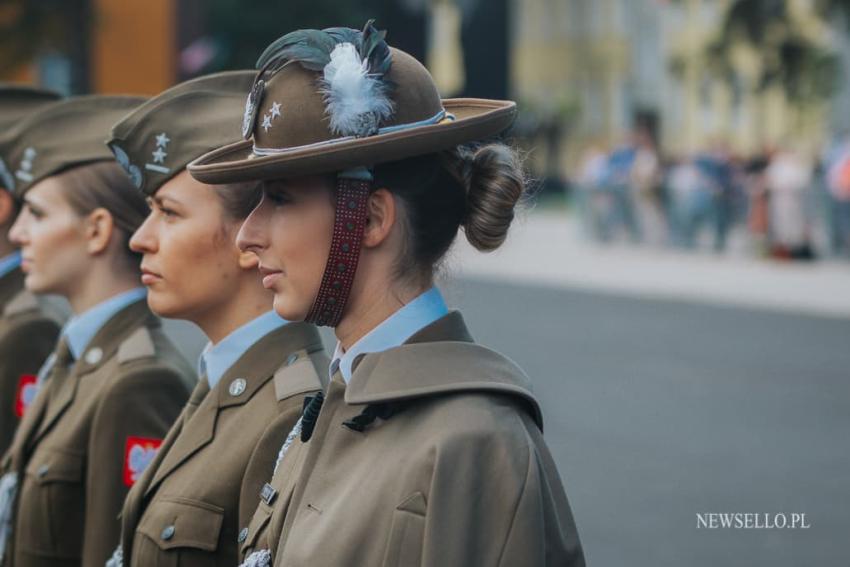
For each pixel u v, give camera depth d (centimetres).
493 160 560
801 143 7981
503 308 3891
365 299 568
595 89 12631
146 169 738
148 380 824
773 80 6756
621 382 2686
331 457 561
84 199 870
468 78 8006
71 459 836
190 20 4516
